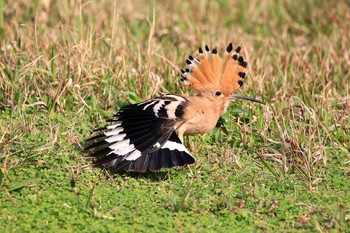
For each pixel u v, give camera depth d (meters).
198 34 16.84
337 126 12.23
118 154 10.29
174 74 13.58
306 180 10.70
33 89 12.60
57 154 10.83
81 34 14.14
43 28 15.58
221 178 10.52
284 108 12.58
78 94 12.41
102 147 11.05
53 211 9.32
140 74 13.13
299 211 9.66
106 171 10.44
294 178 10.72
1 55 13.70
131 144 10.32
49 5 16.95
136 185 10.20
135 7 18.17
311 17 18.45
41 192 9.87
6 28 15.43
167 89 13.21
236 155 11.21
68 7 17.05
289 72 14.52
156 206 9.67
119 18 16.52
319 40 16.84
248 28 18.09
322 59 15.31
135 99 12.47
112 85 13.07
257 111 12.30
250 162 11.12
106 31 15.99
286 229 9.23
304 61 15.02
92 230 8.93
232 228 9.20
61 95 12.34
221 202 9.77
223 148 11.42
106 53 14.58
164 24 17.45
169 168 10.62
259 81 13.61
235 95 11.44
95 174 10.43
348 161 11.25
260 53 15.77
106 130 11.47
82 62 13.09
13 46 14.03
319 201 10.03
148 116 10.47
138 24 17.42
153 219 9.27
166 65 13.98
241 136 11.75
